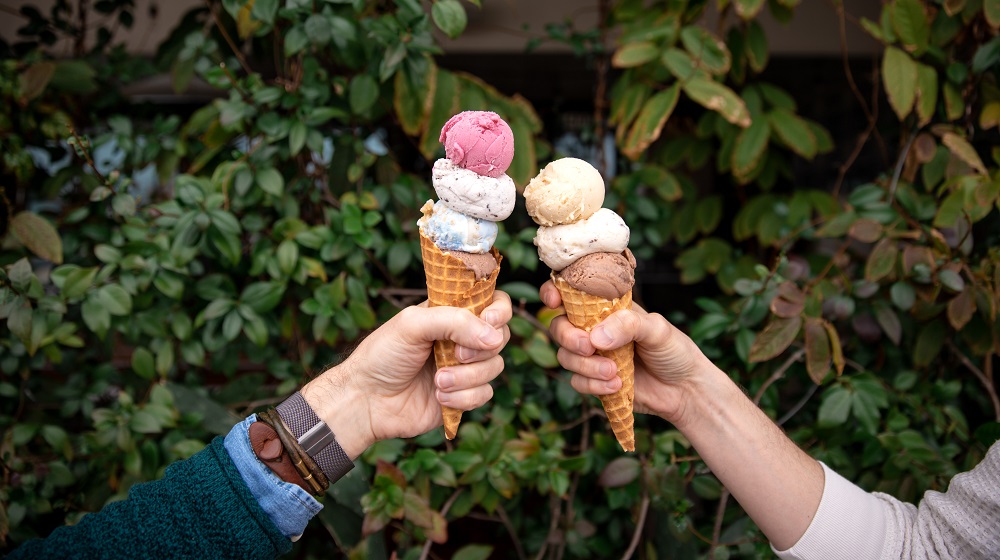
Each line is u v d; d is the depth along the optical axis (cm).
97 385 191
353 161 189
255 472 105
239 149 190
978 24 181
